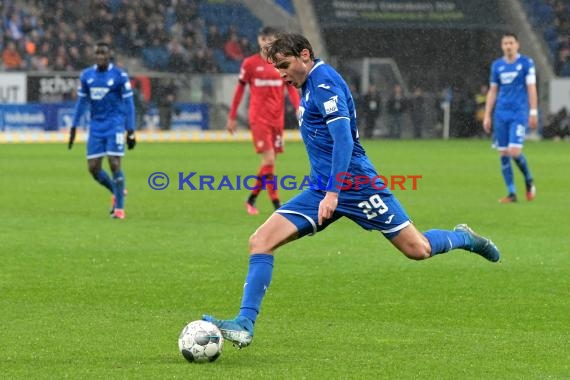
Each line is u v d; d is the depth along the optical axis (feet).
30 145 277.03
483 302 70.33
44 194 147.23
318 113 56.13
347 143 54.49
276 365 52.26
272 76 122.52
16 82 293.84
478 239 64.69
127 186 163.12
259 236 56.08
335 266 85.30
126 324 62.34
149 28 343.87
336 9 373.81
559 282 78.33
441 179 180.45
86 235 103.71
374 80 374.63
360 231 108.17
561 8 382.01
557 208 132.87
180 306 68.44
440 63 381.60
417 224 114.73
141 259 88.48
